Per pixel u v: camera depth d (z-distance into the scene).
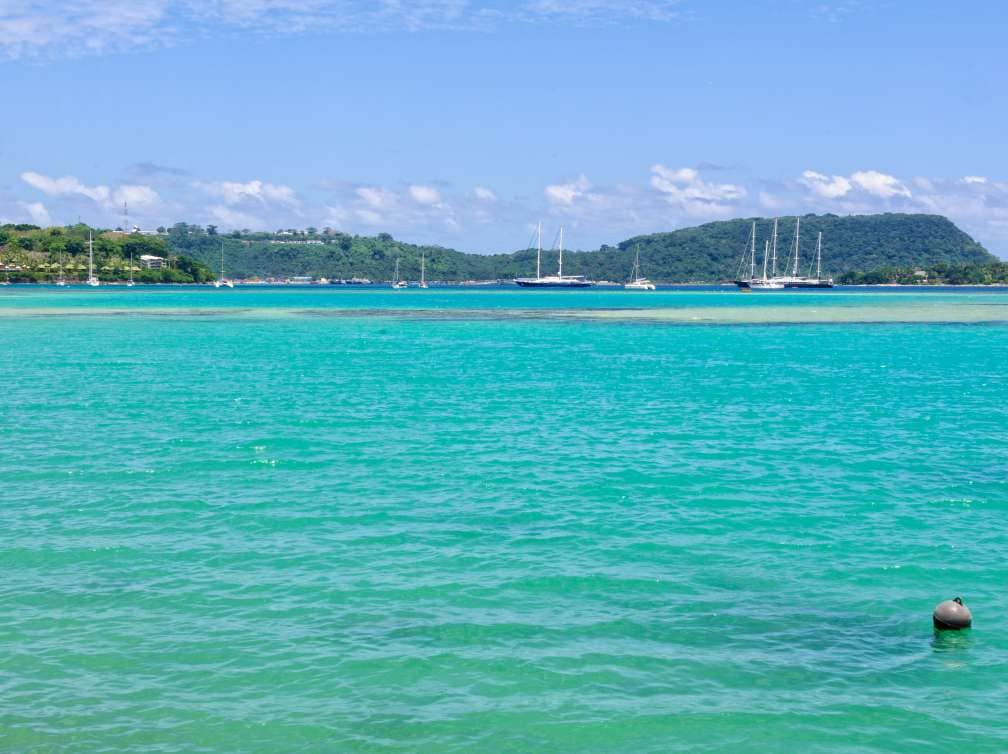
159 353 81.38
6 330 112.06
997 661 18.48
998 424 44.19
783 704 16.72
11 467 33.88
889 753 15.24
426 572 22.98
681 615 20.56
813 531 26.58
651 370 68.38
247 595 21.45
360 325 127.69
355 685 17.27
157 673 17.69
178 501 29.25
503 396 53.56
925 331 114.94
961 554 24.64
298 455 36.38
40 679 17.42
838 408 49.31
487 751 15.20
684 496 30.34
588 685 17.34
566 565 23.61
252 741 15.45
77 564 23.42
